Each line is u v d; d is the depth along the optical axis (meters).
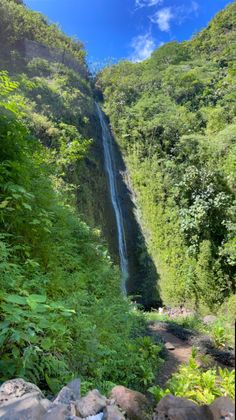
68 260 3.61
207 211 12.59
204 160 14.13
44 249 3.04
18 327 1.54
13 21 21.06
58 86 18.25
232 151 12.73
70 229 4.34
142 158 17.97
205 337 6.29
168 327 7.09
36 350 1.58
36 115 11.07
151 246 15.02
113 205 16.80
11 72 16.89
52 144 10.05
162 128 17.67
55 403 1.31
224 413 1.38
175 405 1.57
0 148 3.11
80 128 16.70
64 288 2.91
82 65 27.36
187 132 16.91
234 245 11.15
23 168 3.07
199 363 4.55
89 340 2.33
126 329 3.68
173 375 3.67
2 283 1.90
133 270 15.05
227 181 12.68
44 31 24.39
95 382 2.19
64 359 2.04
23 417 1.15
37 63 19.48
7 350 1.65
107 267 4.91
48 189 3.86
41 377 1.75
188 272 12.66
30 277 2.54
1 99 3.59
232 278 11.75
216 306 11.60
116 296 4.53
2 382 1.49
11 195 2.78
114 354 2.93
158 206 15.38
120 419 1.28
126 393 1.72
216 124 16.42
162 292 13.41
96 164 16.52
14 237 2.77
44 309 1.63
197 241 12.84
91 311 2.97
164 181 15.53
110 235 15.03
